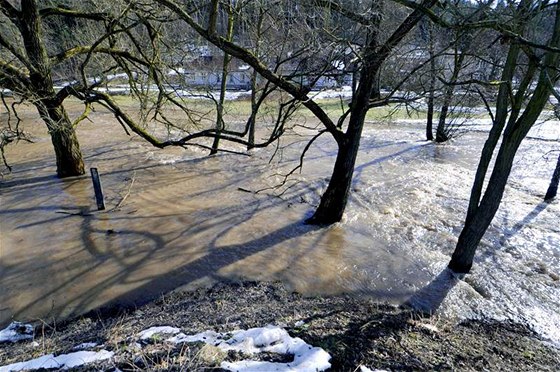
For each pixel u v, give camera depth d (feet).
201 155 49.14
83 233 27.86
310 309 18.67
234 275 22.99
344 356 12.81
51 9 33.96
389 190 38.09
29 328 17.79
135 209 32.22
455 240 28.02
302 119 69.77
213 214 31.58
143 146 52.80
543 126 69.00
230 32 40.42
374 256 25.63
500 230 29.63
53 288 21.38
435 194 37.14
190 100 78.18
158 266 23.75
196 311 18.39
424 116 80.48
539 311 20.08
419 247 26.94
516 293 21.68
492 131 21.22
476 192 22.43
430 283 22.54
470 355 14.71
